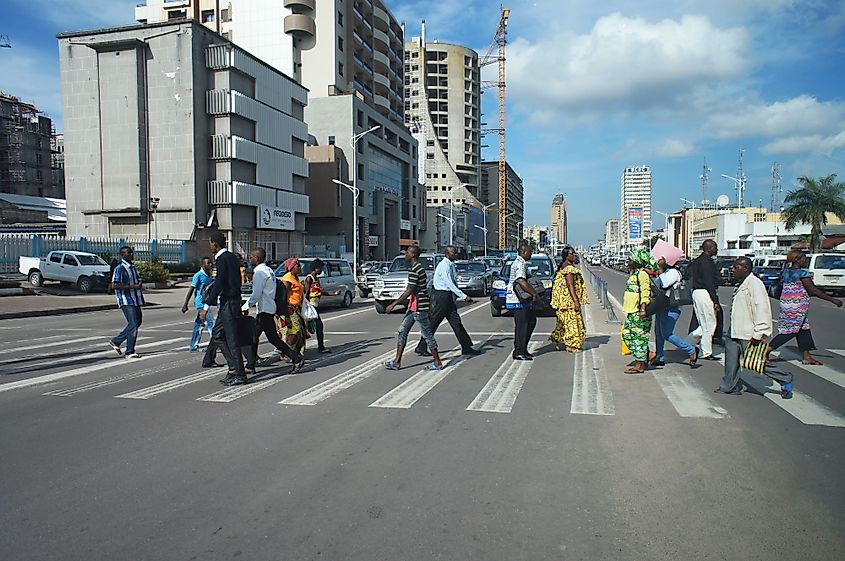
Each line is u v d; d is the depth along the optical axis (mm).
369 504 4309
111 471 4988
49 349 11773
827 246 53969
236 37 60781
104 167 40062
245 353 8766
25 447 5617
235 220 41062
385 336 13531
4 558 3602
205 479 4801
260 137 43781
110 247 35000
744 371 7551
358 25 68500
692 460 5145
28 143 78250
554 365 9664
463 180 136000
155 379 8734
